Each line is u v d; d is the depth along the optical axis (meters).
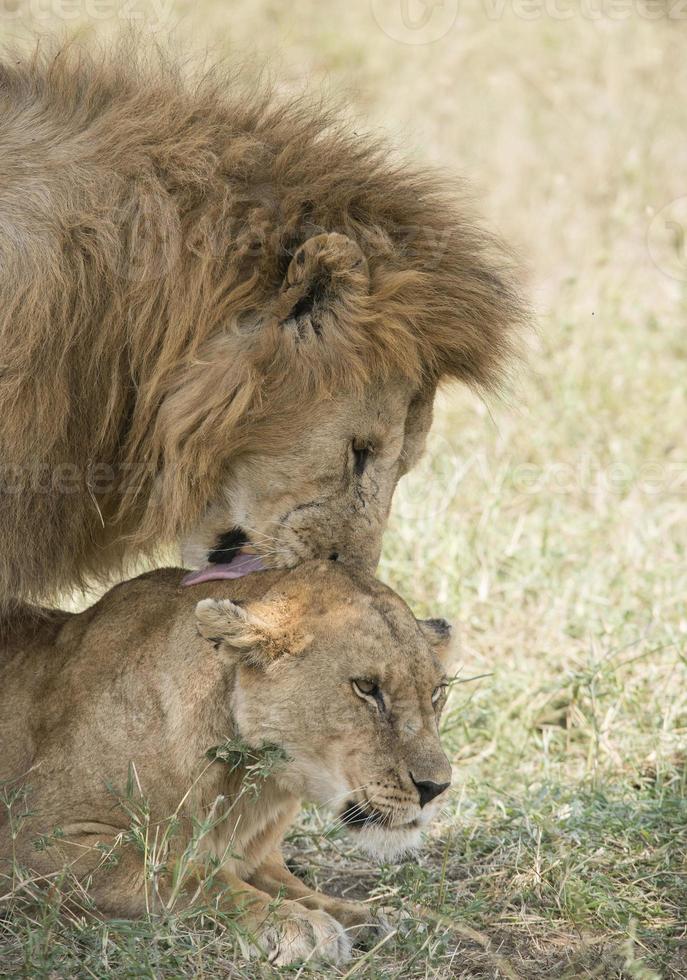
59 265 7.75
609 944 7.53
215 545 8.03
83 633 7.65
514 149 20.45
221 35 16.91
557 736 10.58
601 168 20.38
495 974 7.21
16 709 7.57
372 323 7.75
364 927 7.46
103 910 7.09
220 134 8.27
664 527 13.70
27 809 7.21
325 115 8.79
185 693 7.14
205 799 7.20
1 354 7.68
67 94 8.34
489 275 8.66
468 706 10.70
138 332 7.90
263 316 7.91
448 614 12.11
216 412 7.71
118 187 7.95
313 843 8.81
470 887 8.24
